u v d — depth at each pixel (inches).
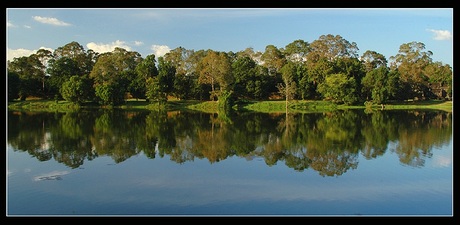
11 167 930.1
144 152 1135.6
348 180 830.5
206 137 1464.1
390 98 3668.8
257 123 1998.0
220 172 900.6
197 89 3614.7
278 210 656.4
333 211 651.5
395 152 1127.0
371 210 655.1
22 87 3484.3
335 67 3784.5
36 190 754.2
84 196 724.0
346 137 1453.0
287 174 881.5
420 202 692.1
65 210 655.8
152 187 782.5
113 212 645.3
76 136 1446.9
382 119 2206.0
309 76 3703.3
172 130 1665.8
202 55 4050.2
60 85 3531.0
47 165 956.0
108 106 3344.0
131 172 896.3
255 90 3708.2
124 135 1493.6
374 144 1278.3
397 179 835.4
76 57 4168.3
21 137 1401.3
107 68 3607.3
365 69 4065.0
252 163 992.2
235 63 3769.7
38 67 3848.4
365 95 3661.4
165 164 978.7
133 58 4109.3
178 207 670.5
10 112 2613.2
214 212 647.8
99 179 834.2
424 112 2792.8
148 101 3654.0
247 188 777.6
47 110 2883.9
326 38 4407.0
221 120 2161.7
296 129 1727.4
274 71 4217.5
